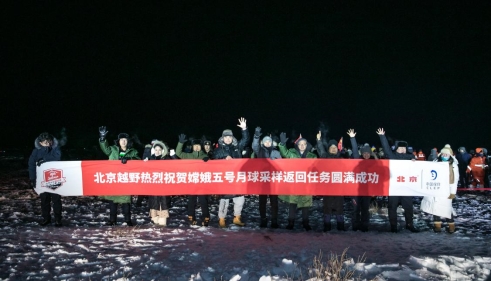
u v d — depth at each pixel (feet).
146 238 23.39
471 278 16.12
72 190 27.22
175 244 22.02
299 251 20.65
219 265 18.02
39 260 18.72
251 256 19.38
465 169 53.21
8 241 22.15
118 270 17.21
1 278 16.48
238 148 29.01
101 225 27.50
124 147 28.53
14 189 47.52
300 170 27.35
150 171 27.58
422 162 26.66
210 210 35.35
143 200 40.68
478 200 41.93
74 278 16.42
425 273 16.43
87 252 20.25
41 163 26.99
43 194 27.17
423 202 27.32
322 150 28.40
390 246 21.89
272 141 29.04
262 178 27.48
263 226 28.30
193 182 27.61
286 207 37.93
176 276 16.47
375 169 27.02
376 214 33.63
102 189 27.43
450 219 26.21
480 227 28.73
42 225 27.02
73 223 28.40
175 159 28.84
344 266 17.38
